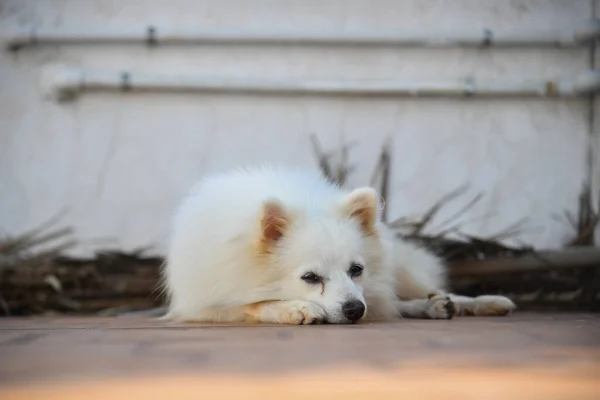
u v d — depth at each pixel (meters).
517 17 2.71
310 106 2.70
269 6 2.71
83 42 2.69
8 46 2.69
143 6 2.71
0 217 2.68
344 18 2.71
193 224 2.10
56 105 2.70
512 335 1.79
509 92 2.68
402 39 2.69
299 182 2.16
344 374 1.56
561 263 2.47
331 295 2.00
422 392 1.45
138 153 2.70
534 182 2.71
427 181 2.70
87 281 2.49
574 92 2.67
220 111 2.70
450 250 2.49
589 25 2.66
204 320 2.06
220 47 2.70
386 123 2.70
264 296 2.04
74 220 2.69
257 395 1.43
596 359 1.62
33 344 1.75
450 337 1.78
